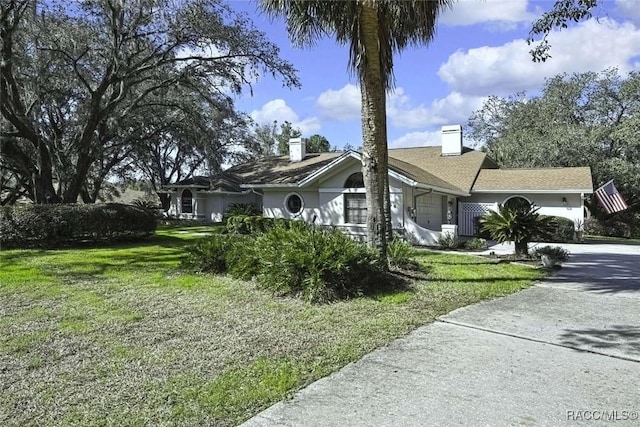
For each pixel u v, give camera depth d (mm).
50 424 3039
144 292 7215
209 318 5727
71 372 3947
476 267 9883
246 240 9453
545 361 4184
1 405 3312
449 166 22906
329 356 4340
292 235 7949
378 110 8250
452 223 20844
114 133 22438
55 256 11273
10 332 5109
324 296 6609
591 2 6695
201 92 19719
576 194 19250
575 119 30141
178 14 16016
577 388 3576
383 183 8336
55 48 16297
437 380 3754
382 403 3334
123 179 33594
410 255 9359
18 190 23797
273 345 4672
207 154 23438
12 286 7586
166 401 3373
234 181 28156
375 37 8164
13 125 16469
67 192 17328
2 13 14555
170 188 31688
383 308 6184
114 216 14258
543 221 11461
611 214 25250
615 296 7078
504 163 30469
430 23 8594
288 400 3398
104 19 17000
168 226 25375
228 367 4059
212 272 8953
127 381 3742
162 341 4812
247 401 3369
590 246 16656
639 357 4270
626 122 25531
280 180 20531
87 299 6734
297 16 8438
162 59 17609
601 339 4828
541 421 3047
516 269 9727
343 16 8344
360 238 16156
